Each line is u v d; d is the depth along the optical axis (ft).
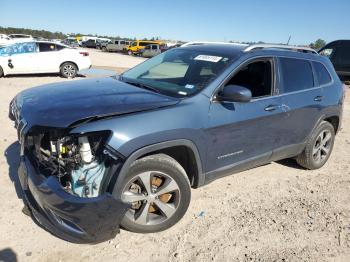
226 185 15.89
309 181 17.21
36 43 47.55
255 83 14.43
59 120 10.03
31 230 11.54
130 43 170.50
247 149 14.06
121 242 11.39
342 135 25.89
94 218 10.08
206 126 12.15
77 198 9.87
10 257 10.34
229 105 12.89
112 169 10.30
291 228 13.03
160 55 16.76
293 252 11.74
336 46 57.67
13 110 12.94
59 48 48.98
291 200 15.10
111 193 10.37
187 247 11.47
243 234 12.42
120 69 67.92
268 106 14.29
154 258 10.85
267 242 12.12
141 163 10.89
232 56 13.84
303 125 16.49
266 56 14.64
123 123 10.35
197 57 14.52
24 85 39.96
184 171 11.90
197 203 14.12
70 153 10.14
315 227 13.24
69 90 12.59
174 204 11.98
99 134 10.10
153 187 11.62
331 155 21.30
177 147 12.01
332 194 16.03
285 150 16.07
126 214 11.34
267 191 15.71
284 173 17.85
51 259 10.42
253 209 14.07
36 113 10.65
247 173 17.42
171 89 12.97
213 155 12.80
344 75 56.59
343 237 12.80
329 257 11.68
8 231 11.38
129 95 11.98
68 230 10.17
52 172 10.42
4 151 17.48
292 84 15.70
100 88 12.87
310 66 16.96
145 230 11.75
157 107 11.30
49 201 9.90
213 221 13.00
